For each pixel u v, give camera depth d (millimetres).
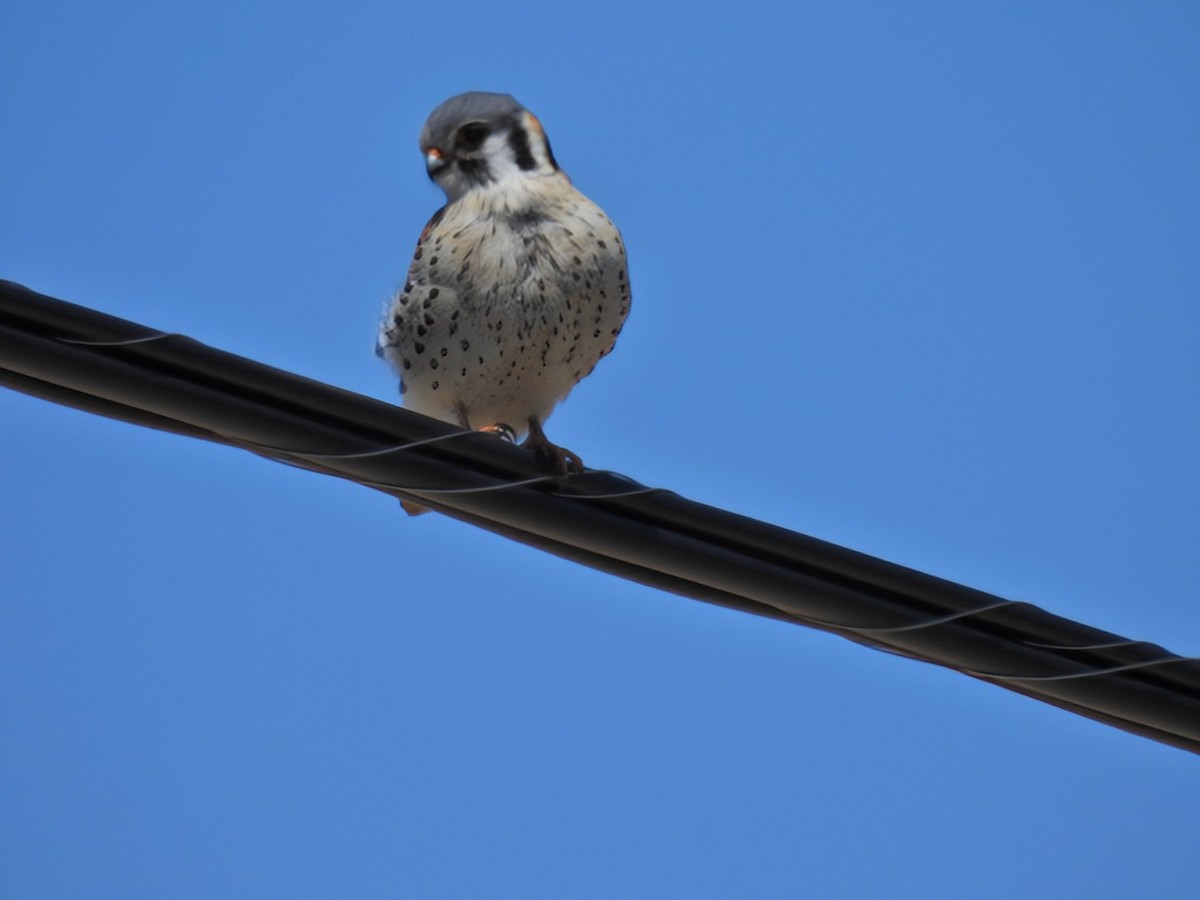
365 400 10070
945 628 10523
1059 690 10695
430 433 10172
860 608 10484
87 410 10000
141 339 9688
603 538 10422
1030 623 10477
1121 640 10508
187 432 10125
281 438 10070
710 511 10406
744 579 10469
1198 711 10625
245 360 9883
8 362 9672
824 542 10438
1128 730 10930
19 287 9508
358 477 10422
